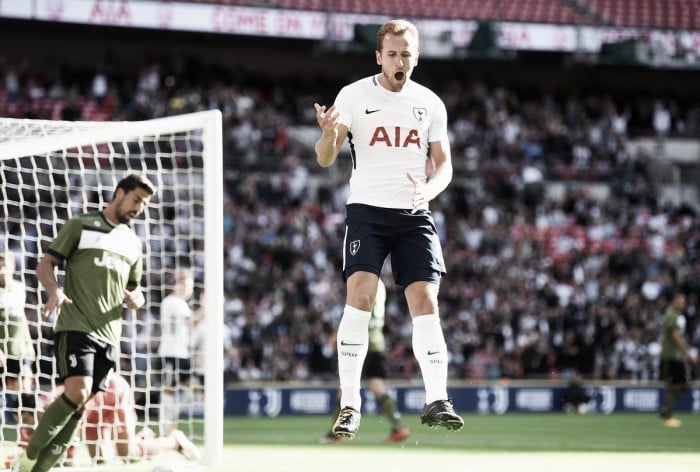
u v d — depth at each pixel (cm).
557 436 2025
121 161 3644
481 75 5044
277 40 4688
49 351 2136
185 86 4497
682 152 4888
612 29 4650
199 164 3800
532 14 4834
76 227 1091
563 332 3531
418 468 1271
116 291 1105
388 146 921
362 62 4878
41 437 1079
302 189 4075
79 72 4316
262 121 4366
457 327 3450
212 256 1270
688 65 4762
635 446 1727
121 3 4000
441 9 4712
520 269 3834
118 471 1228
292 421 2641
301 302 3500
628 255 4044
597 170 4509
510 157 4491
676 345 2466
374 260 909
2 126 1338
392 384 3038
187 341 1819
